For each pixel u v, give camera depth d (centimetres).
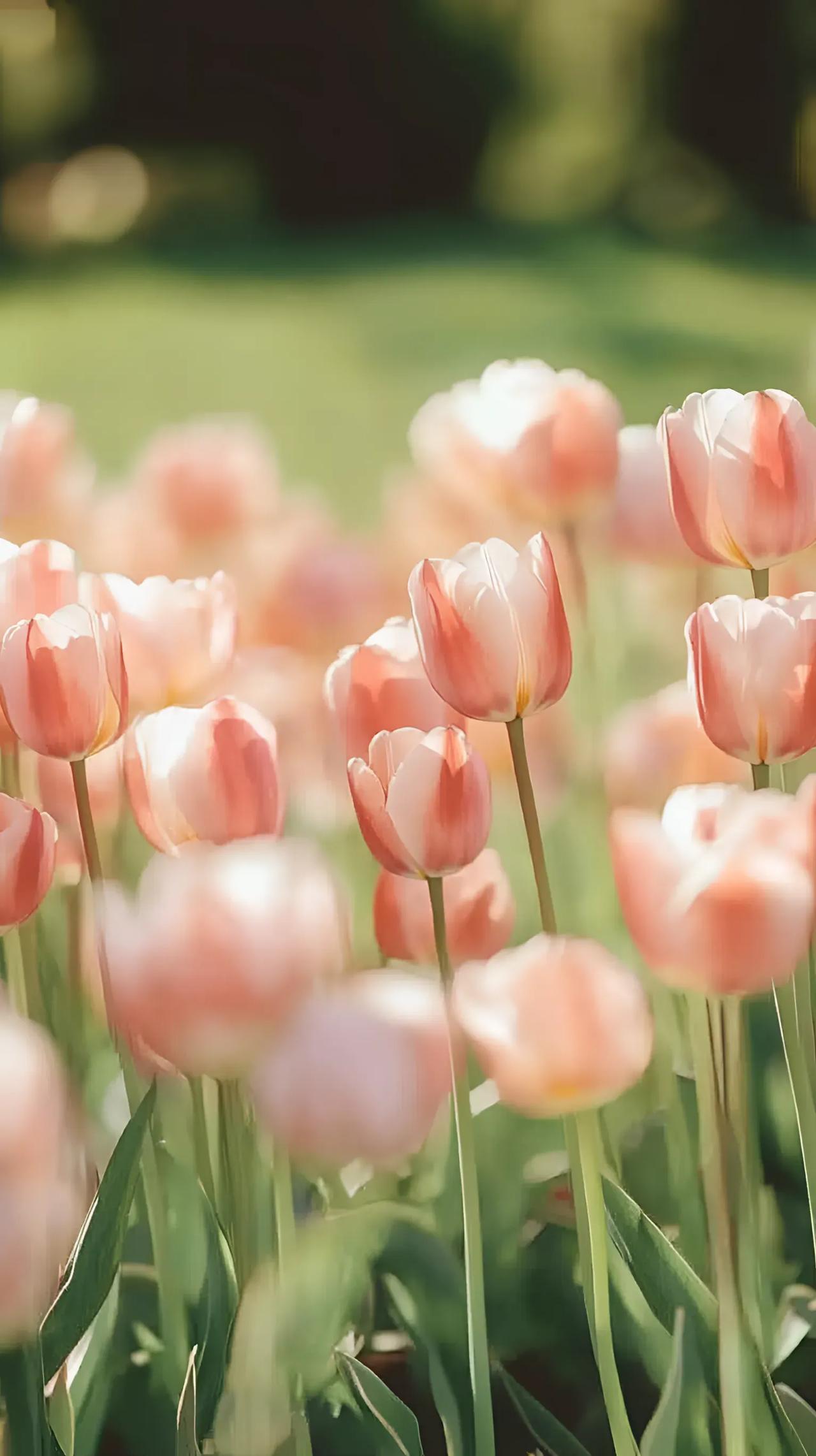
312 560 227
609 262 2273
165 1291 184
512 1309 192
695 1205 190
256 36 2939
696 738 200
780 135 2695
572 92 2848
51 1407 180
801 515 181
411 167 2975
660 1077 200
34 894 179
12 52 2942
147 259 2517
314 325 1717
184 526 236
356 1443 184
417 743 178
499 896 184
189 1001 167
